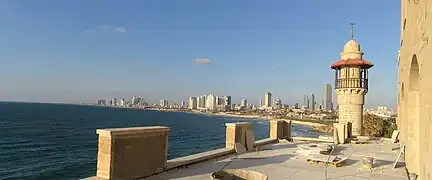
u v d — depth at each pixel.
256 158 11.32
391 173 9.35
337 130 17.06
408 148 9.25
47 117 130.88
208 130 96.12
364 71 21.27
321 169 9.70
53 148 50.78
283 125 17.69
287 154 12.26
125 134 7.36
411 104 9.18
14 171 34.19
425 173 5.25
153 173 8.28
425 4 5.08
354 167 10.17
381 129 42.69
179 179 7.93
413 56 7.46
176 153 49.12
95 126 92.19
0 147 49.88
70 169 35.97
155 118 153.38
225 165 9.90
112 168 7.01
